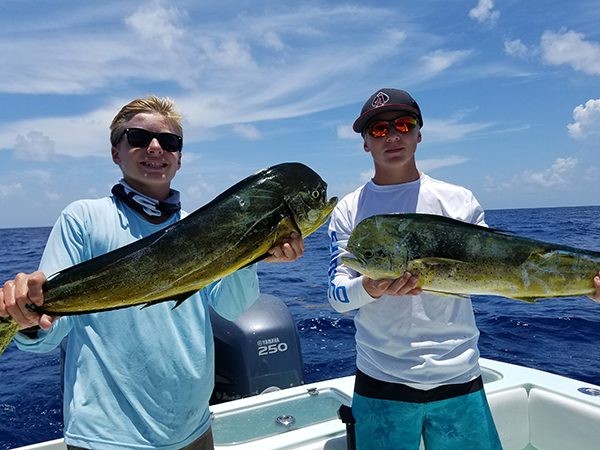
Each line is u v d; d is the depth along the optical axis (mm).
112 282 719
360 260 972
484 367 1747
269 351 1844
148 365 903
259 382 1804
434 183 1222
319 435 1277
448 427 1116
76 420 870
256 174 778
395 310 1136
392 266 954
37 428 2172
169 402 914
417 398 1114
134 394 890
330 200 807
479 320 3980
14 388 2688
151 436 889
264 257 771
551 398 1511
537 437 1546
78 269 721
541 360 2949
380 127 1183
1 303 697
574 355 3031
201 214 746
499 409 1514
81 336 907
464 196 1203
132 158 977
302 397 1516
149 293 732
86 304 720
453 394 1114
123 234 947
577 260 925
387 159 1194
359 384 1189
